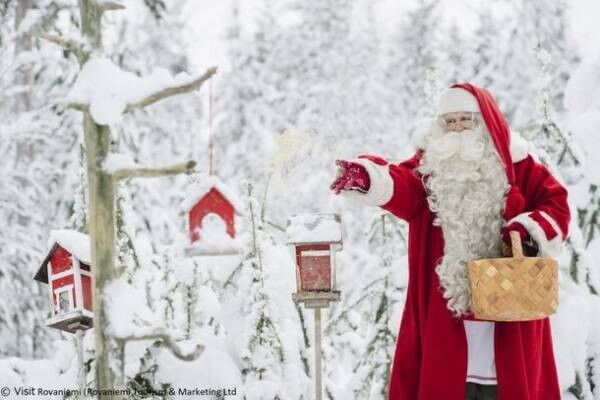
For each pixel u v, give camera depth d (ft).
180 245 20.31
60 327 15.70
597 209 22.31
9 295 40.22
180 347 10.23
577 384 19.80
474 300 12.85
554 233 13.25
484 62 85.76
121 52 37.42
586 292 20.62
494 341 13.51
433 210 14.05
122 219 19.29
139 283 19.26
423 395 13.51
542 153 21.40
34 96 41.81
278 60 81.25
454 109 14.30
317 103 75.87
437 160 14.17
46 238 41.88
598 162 22.30
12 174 40.98
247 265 18.85
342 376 25.14
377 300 21.30
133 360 17.20
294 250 16.22
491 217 13.88
